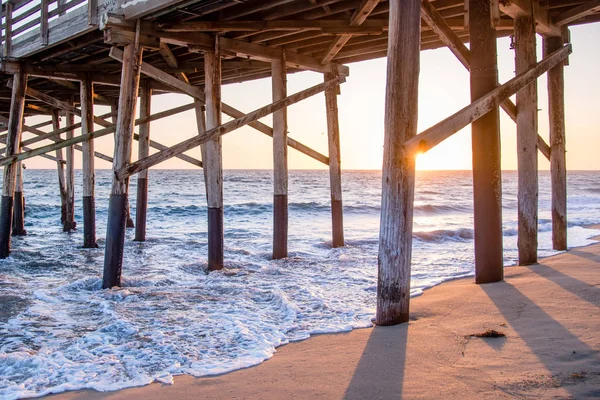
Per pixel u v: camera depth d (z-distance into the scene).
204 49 8.39
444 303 5.36
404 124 4.45
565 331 4.00
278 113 9.65
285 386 3.45
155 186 46.19
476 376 3.31
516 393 2.99
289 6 7.67
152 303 6.31
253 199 33.41
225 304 6.21
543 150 8.96
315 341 4.50
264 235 15.26
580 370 3.21
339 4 7.68
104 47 9.32
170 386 3.61
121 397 3.44
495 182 6.16
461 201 33.44
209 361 4.12
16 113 10.38
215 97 8.45
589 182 57.84
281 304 6.07
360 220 20.97
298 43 9.38
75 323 5.55
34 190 40.28
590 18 8.27
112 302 6.42
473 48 6.01
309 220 20.91
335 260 9.80
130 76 7.59
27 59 10.30
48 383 3.77
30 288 7.49
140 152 12.67
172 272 8.76
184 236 14.73
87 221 12.05
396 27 4.45
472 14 6.02
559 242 9.12
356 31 7.97
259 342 4.54
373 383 3.36
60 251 11.43
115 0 7.62
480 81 5.96
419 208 25.92
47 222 19.45
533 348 3.70
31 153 10.28
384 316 4.73
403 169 4.51
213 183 8.68
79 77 11.11
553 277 6.19
